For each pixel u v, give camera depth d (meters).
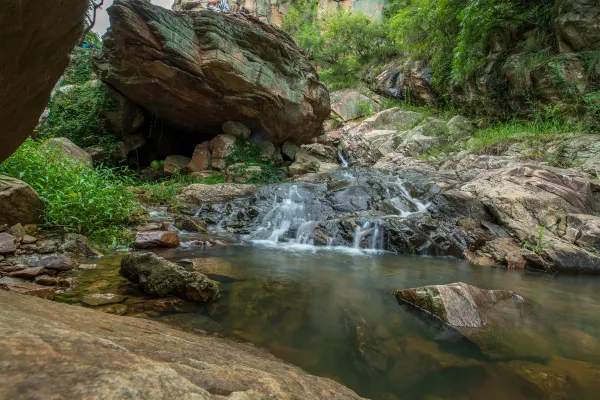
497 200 6.22
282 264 4.16
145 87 9.04
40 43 1.52
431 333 2.18
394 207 6.93
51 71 1.73
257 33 9.55
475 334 2.19
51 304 1.21
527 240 5.43
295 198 7.52
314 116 12.90
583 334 2.27
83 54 11.04
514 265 4.82
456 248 5.45
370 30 19.11
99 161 9.80
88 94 9.85
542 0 10.16
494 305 2.75
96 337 0.67
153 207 6.86
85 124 9.77
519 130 9.88
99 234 4.38
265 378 0.87
